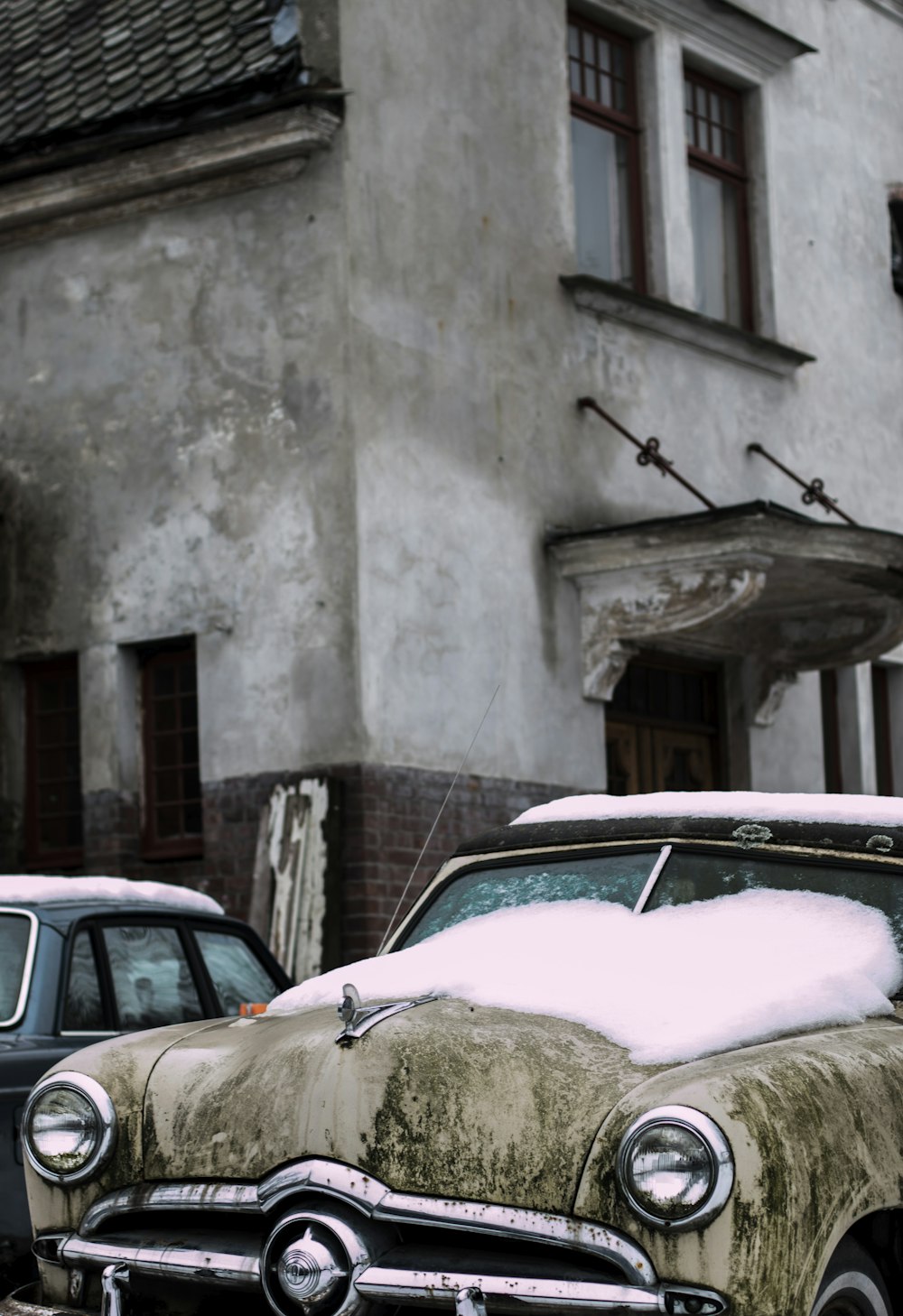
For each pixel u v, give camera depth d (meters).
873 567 11.90
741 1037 3.89
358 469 10.57
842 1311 3.71
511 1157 3.69
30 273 11.93
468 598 11.21
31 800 11.74
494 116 12.01
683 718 13.49
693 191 14.05
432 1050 3.87
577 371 12.38
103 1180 4.12
